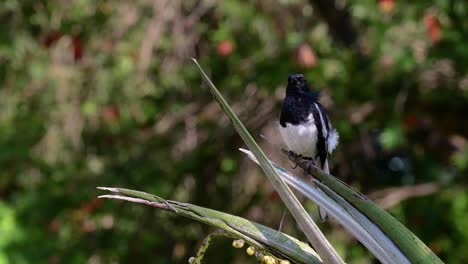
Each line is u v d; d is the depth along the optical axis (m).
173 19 12.06
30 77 12.16
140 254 12.89
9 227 12.12
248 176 12.57
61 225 12.43
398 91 11.88
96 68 11.70
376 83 11.56
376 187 13.17
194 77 12.27
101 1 11.90
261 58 11.85
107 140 12.64
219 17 12.06
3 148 12.26
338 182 4.28
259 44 11.88
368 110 11.77
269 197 12.02
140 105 12.19
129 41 11.74
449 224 11.88
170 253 12.98
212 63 12.35
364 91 11.63
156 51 12.26
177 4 12.05
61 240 12.40
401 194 11.64
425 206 12.05
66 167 12.45
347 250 11.70
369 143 12.54
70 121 11.86
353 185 12.82
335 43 12.41
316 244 3.94
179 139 12.83
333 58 11.48
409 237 4.22
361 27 12.55
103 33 11.90
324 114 7.70
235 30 11.65
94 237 12.64
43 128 12.34
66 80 11.70
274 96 12.62
